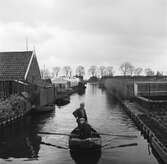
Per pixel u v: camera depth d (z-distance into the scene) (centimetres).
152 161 1523
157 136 1852
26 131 2250
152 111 2980
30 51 3856
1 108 2425
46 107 3319
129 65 14212
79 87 8500
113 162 1510
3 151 1698
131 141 1942
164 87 4147
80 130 1734
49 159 1558
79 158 1571
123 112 3406
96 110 3600
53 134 2125
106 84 8725
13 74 3559
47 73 11888
